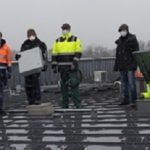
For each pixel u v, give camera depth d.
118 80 15.53
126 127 8.11
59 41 10.08
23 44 10.28
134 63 10.03
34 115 9.73
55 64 10.12
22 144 7.41
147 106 9.31
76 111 9.96
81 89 14.92
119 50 10.16
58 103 11.87
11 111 10.40
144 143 7.02
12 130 8.42
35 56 10.02
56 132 8.05
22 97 13.88
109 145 7.03
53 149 7.02
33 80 10.29
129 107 10.27
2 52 10.23
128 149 6.76
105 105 10.88
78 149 6.92
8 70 10.38
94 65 17.84
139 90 11.52
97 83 16.86
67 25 9.98
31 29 10.21
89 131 7.99
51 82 16.73
